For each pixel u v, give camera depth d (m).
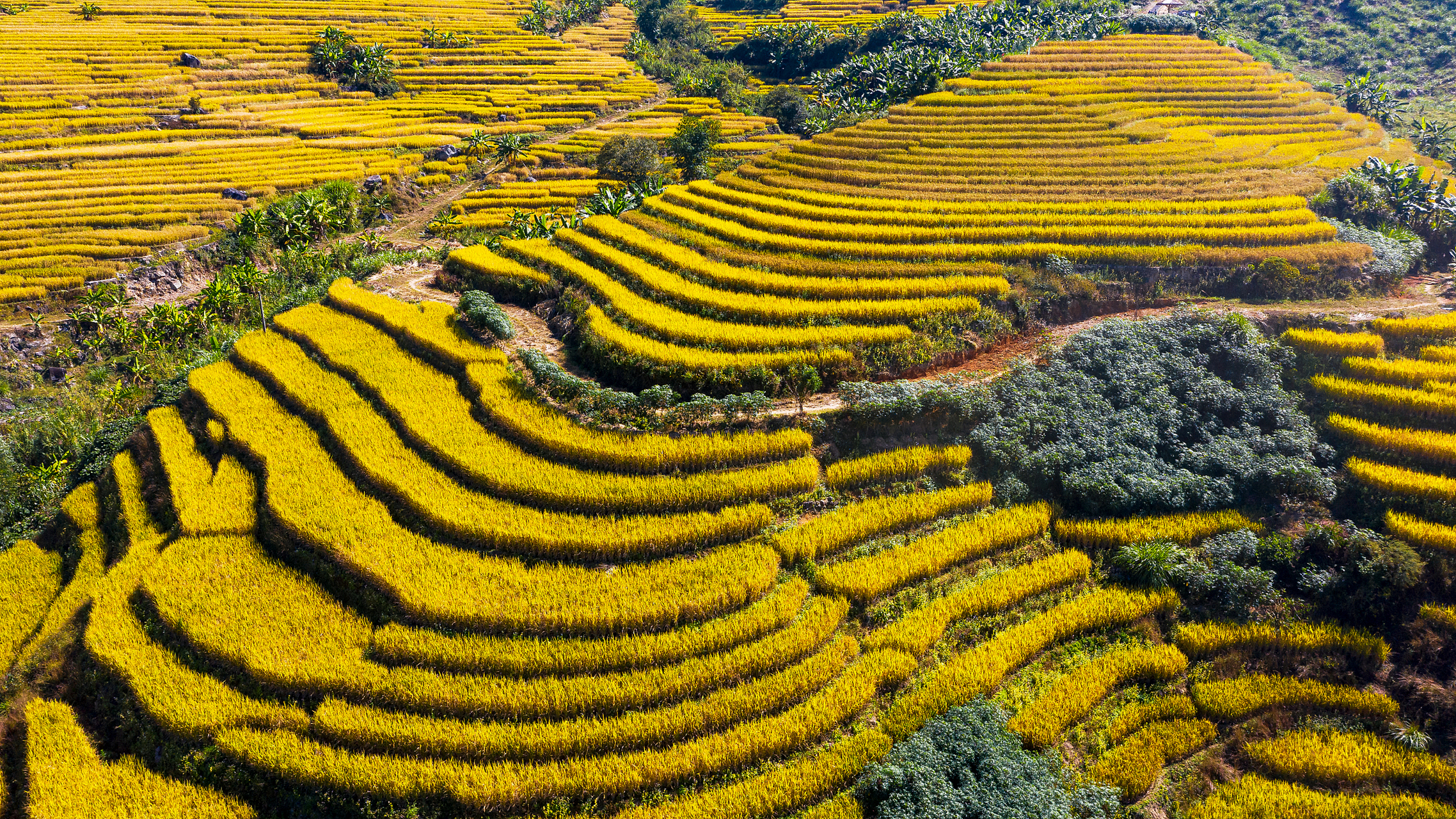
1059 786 23.08
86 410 47.97
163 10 113.81
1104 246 44.97
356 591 28.03
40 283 55.78
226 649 26.03
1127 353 35.81
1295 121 64.75
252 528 30.92
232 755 23.92
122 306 55.56
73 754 25.06
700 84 111.25
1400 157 57.91
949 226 48.28
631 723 23.97
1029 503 31.41
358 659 25.72
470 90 107.38
